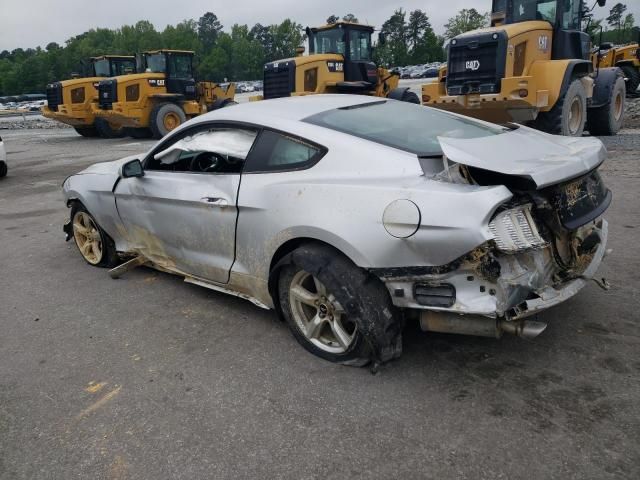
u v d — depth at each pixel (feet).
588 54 34.96
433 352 10.49
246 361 10.73
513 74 31.14
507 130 12.16
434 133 10.79
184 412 9.21
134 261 15.64
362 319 9.34
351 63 49.62
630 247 15.25
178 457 8.14
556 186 9.37
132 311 13.55
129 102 61.16
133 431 8.80
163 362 10.93
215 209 11.84
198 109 66.08
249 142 11.52
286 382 9.89
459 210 8.22
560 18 32.48
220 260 12.28
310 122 10.91
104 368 10.85
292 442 8.29
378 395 9.28
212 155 12.26
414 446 7.99
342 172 9.82
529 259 8.87
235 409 9.20
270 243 10.73
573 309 11.78
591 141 11.32
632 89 56.18
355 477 7.48
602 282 10.71
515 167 8.79
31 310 14.03
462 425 8.36
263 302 11.82
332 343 10.59
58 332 12.62
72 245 19.88
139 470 7.93
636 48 53.78
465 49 32.22
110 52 412.16
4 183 35.50
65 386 10.28
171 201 12.98
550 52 32.91
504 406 8.73
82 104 67.72
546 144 10.93
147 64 65.26
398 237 8.69
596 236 10.64
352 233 9.21
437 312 9.18
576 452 7.63
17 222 24.14
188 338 11.89
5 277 16.75
